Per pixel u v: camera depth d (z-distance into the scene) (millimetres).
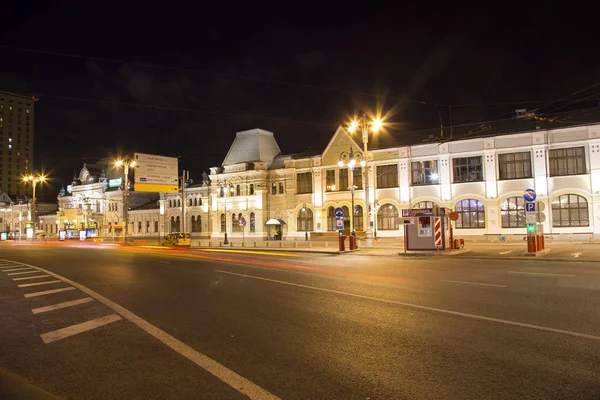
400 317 9055
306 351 6934
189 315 9844
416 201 46906
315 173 54188
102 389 5586
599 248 27781
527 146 41781
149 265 22672
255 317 9477
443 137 47531
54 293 13727
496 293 11602
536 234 24297
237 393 5344
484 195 43531
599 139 38719
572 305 9852
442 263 20891
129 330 8586
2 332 8781
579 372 5742
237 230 63656
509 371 5824
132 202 87375
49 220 106938
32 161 156750
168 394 5367
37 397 5195
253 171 61469
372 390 5324
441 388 5328
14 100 152875
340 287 13312
